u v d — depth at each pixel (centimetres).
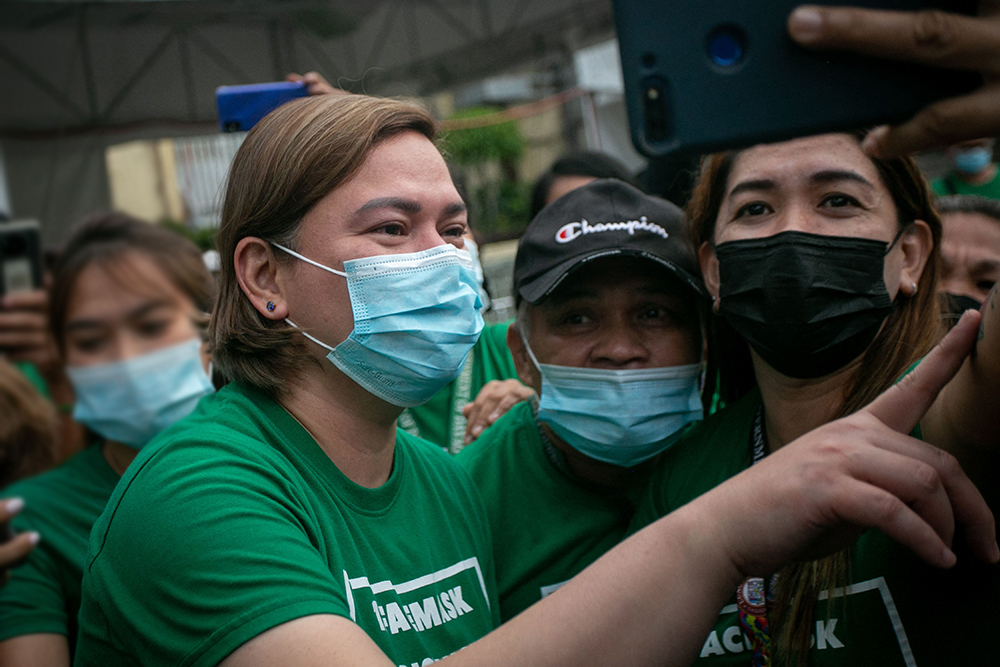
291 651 101
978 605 130
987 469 120
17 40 777
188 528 115
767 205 154
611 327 185
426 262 149
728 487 95
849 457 91
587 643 91
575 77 1089
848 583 139
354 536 140
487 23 973
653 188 257
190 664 106
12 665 188
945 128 77
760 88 80
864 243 147
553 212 196
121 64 818
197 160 1245
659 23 81
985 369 107
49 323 254
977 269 247
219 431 134
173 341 253
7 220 332
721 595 93
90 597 129
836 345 149
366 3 894
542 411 191
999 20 73
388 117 150
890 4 76
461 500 172
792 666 141
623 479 199
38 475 221
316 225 146
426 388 154
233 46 861
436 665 95
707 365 198
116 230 255
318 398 150
